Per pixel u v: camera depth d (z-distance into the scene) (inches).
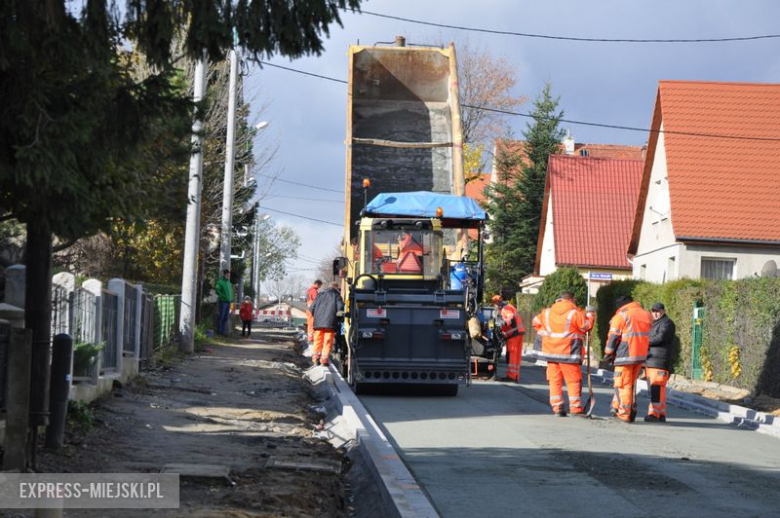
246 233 1647.4
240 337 1369.3
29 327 310.0
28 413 303.4
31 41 238.7
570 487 347.6
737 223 1270.9
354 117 988.6
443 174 967.6
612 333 575.5
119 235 303.6
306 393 673.0
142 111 267.7
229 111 1192.8
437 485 348.2
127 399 506.9
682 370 943.7
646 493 339.6
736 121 1364.4
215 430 445.4
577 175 1904.5
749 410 619.5
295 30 261.1
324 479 353.4
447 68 1000.2
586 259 1792.6
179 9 258.7
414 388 730.2
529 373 979.9
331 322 796.0
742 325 800.3
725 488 354.6
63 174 242.4
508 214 2101.4
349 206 917.2
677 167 1318.9
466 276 839.1
